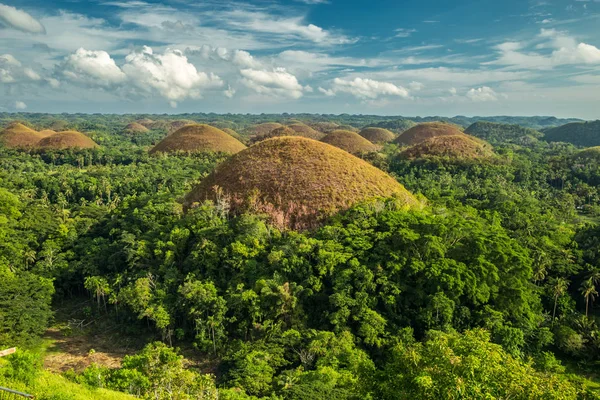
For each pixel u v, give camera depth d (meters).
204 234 46.25
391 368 17.41
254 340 35.97
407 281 38.28
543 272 43.66
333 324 35.69
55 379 21.77
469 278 36.38
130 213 57.47
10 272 44.38
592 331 36.88
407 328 34.38
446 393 14.05
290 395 26.20
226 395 26.86
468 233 43.28
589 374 34.31
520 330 34.66
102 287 43.62
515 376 14.60
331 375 28.03
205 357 36.22
